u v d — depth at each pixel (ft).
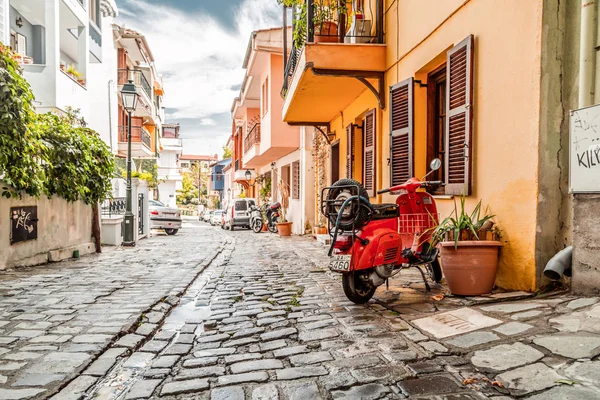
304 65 26.78
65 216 32.50
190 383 9.71
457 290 14.78
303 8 29.55
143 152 96.37
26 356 11.40
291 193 64.49
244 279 22.84
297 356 10.99
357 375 9.53
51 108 42.47
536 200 13.58
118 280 22.70
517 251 14.40
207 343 12.69
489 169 16.11
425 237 16.92
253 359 11.14
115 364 11.27
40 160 28.30
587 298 12.00
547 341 9.71
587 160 12.18
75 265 28.48
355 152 34.86
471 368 9.46
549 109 13.56
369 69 27.12
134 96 43.06
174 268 27.35
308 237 51.90
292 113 40.27
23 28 47.34
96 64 81.82
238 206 82.48
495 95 15.75
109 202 45.52
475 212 15.71
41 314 15.56
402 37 24.68
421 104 23.40
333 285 20.02
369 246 14.75
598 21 12.53
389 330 12.46
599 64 12.48
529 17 13.91
